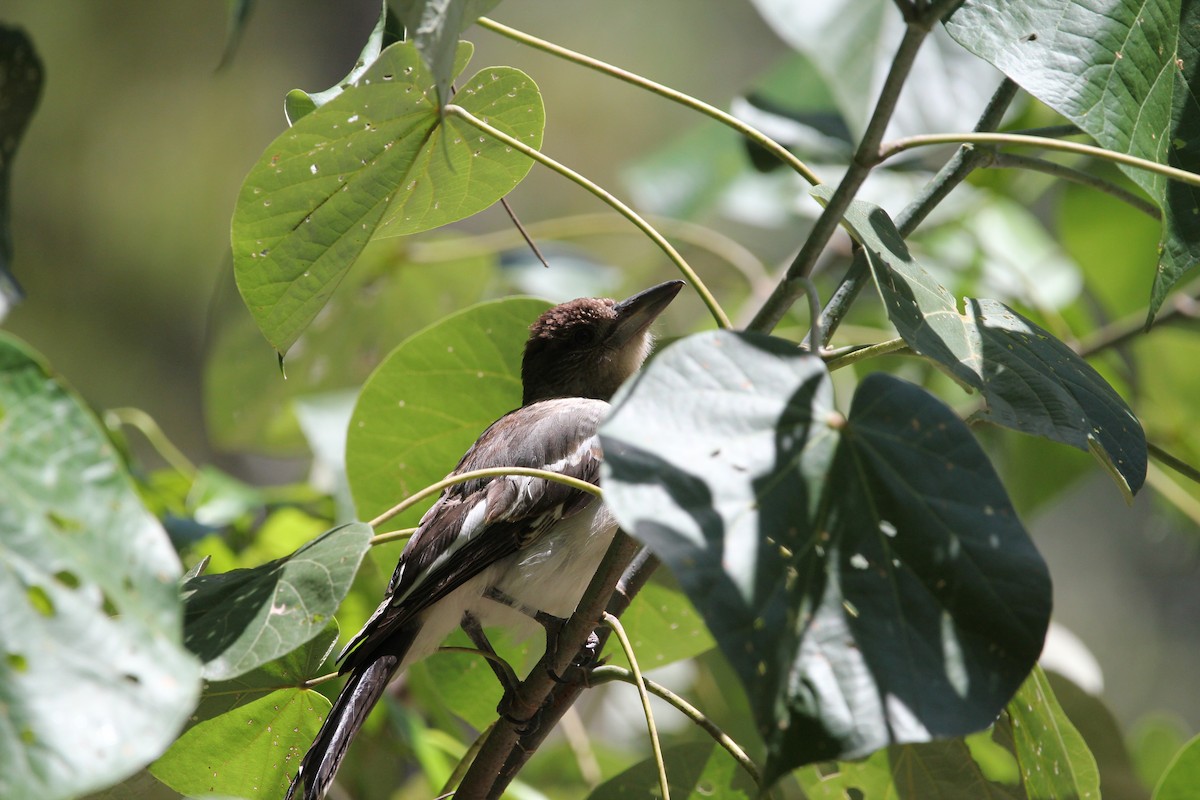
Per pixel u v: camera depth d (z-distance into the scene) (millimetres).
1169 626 25547
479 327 8492
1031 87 5473
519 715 6664
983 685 4090
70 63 25688
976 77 9750
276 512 10195
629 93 29969
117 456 4449
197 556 9352
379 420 8633
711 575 3986
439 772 8719
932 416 4523
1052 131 6734
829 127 11141
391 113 5969
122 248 25812
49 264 25266
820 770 7336
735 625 3947
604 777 11414
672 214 13562
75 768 3961
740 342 4539
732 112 11477
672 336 11234
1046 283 12570
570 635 6281
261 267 6477
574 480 5660
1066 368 5488
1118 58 5641
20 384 4418
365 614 10242
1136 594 25750
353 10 27078
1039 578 4254
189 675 4195
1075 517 26234
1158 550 25719
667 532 4016
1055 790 6469
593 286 13344
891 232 5562
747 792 7234
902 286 5207
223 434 12227
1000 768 7816
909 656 4090
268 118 26766
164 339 25781
